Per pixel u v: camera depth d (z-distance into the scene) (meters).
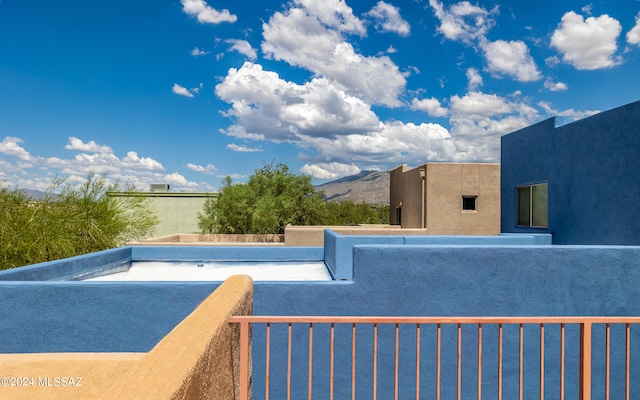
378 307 4.74
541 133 8.93
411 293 4.75
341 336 4.76
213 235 21.23
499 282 4.75
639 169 6.12
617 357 4.75
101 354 2.48
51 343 4.46
